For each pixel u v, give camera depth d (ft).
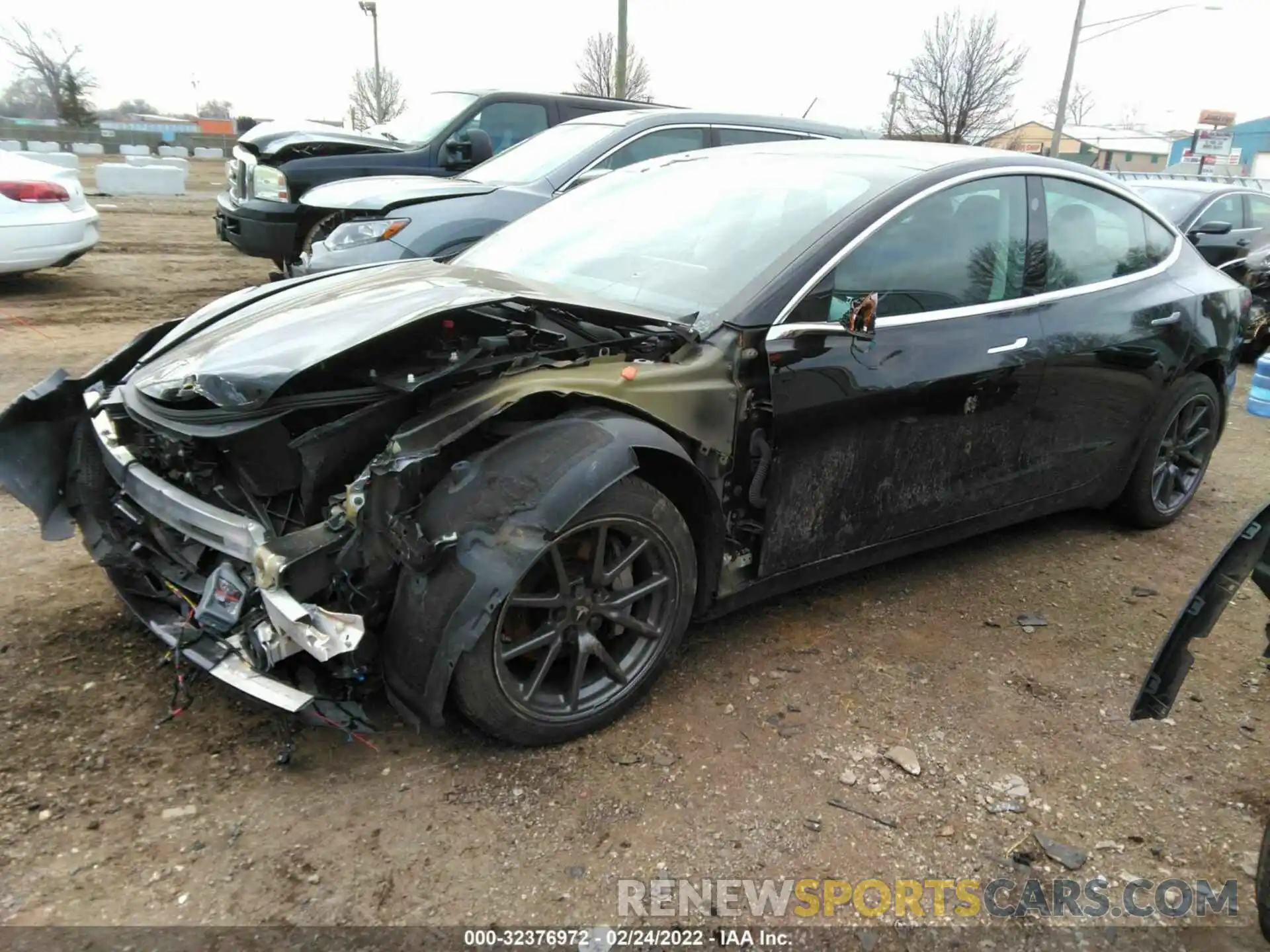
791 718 9.25
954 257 10.93
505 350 8.68
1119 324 12.61
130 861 7.05
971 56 116.78
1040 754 8.96
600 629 9.01
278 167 26.12
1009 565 13.28
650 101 30.58
